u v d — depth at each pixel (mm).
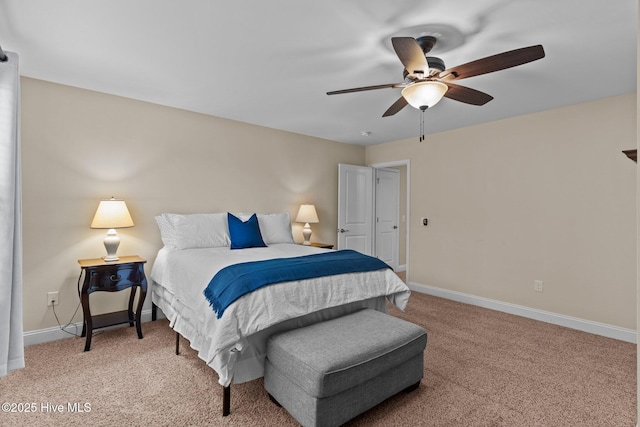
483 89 2914
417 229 4781
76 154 2992
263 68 2557
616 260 3057
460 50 2236
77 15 1870
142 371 2342
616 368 2445
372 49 2254
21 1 1737
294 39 2127
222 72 2633
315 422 1614
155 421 1800
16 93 1659
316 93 3084
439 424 1802
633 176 2965
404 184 6531
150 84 2896
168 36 2100
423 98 2168
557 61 2377
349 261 2580
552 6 1750
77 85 2936
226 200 3967
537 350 2754
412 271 4852
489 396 2072
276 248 3428
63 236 2938
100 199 3121
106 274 2793
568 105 3336
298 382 1701
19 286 1683
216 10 1821
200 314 2186
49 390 2090
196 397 2029
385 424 1799
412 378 2074
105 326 2803
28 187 2773
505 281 3826
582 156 3258
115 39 2139
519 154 3711
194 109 3605
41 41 2158
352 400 1745
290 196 4621
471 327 3297
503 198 3846
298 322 2213
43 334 2824
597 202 3164
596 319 3162
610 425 1803
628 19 1855
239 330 1861
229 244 3514
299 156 4703
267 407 1945
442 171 4477
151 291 3422
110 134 3166
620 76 2633
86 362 2469
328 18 1893
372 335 1964
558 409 1941
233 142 4016
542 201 3529
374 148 5469
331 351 1746
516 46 2176
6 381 2191
